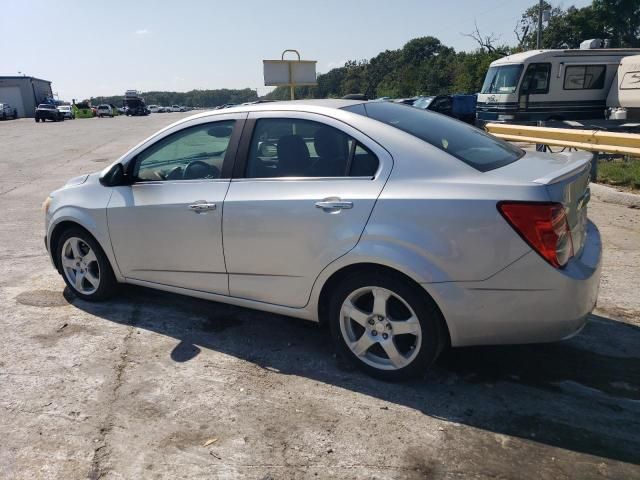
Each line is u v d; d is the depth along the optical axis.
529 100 17.86
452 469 2.49
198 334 3.91
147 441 2.72
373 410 2.95
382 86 83.50
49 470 2.52
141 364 3.48
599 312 4.09
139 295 4.64
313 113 3.38
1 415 2.95
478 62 48.19
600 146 8.39
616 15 51.12
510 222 2.71
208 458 2.59
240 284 3.60
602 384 3.16
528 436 2.71
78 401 3.07
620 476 2.42
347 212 3.05
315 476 2.46
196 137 3.79
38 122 46.12
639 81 15.95
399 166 3.04
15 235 6.80
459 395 3.07
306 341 3.78
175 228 3.75
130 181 4.07
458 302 2.85
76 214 4.23
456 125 3.76
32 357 3.59
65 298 4.61
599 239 3.37
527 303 2.78
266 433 2.77
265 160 3.47
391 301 3.12
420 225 2.87
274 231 3.32
